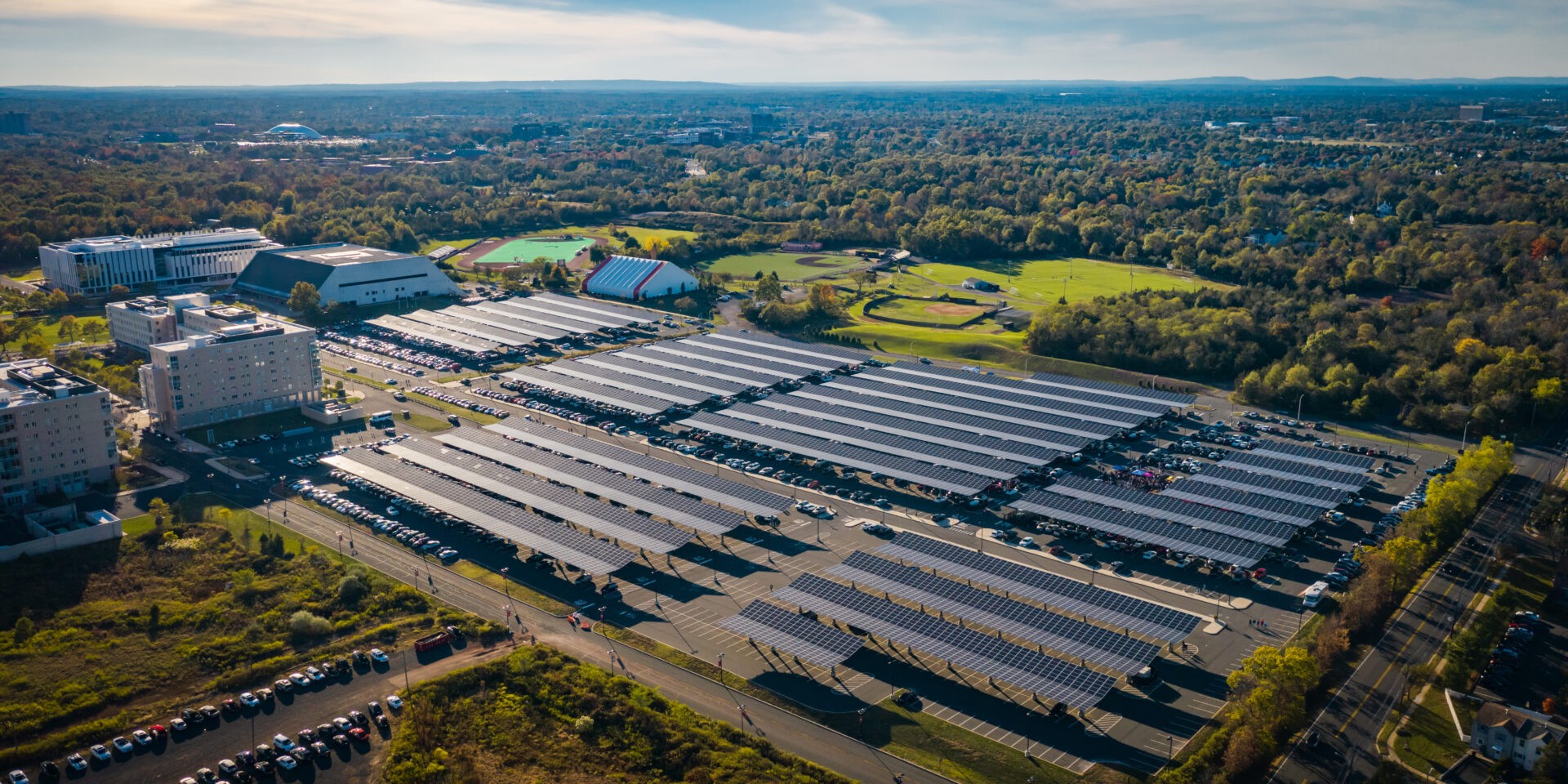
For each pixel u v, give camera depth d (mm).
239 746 188750
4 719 194000
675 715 193750
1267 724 182375
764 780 175625
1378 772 173000
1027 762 181500
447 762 181750
